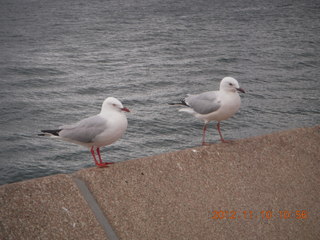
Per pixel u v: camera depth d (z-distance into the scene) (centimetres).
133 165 479
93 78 2936
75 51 3984
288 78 2770
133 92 2561
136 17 6291
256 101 2255
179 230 432
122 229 420
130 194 449
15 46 4272
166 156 496
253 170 506
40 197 419
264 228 455
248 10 6650
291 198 489
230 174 495
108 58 3628
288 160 528
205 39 4397
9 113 2197
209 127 1909
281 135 559
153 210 441
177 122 1970
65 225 405
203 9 6944
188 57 3541
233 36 4531
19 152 1722
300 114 2069
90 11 7144
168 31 4972
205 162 500
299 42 4100
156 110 2158
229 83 681
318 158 539
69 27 5469
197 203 459
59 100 2433
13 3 8412
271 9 6662
